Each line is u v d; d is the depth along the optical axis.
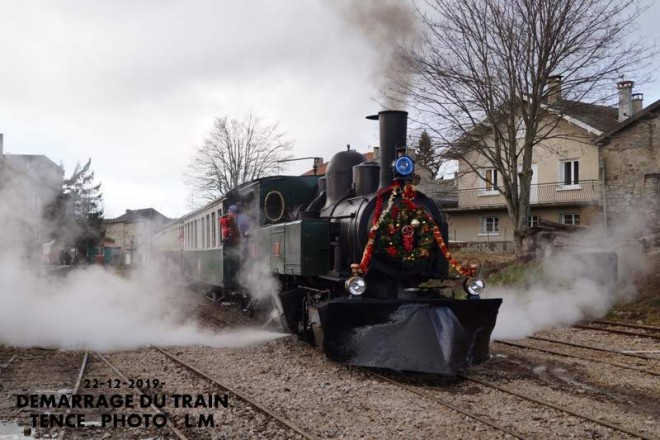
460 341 8.46
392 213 9.09
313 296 10.40
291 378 8.48
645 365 9.55
